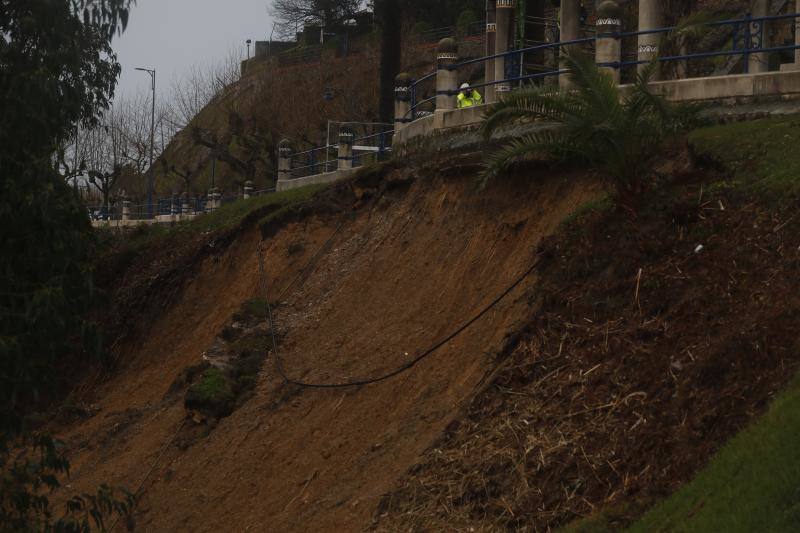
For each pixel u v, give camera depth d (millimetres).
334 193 23688
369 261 19953
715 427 9375
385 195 21438
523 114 13992
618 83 16156
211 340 23578
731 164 13055
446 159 19375
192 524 15961
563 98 13570
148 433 20031
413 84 22438
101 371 26141
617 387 11148
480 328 14820
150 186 52625
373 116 47438
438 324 16156
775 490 7574
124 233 38344
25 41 12703
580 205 15219
